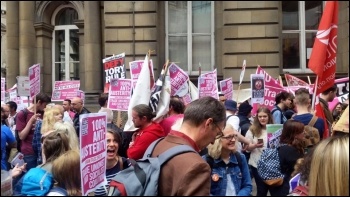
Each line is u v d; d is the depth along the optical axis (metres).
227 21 15.27
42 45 17.69
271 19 15.10
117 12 15.48
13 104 8.83
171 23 16.77
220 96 9.63
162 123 5.75
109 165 4.17
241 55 15.16
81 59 17.55
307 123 5.59
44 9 17.80
